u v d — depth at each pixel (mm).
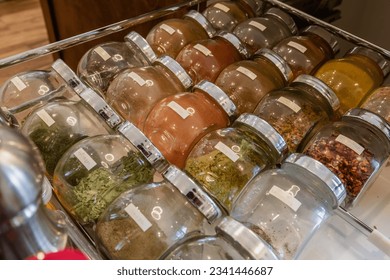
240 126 537
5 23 2301
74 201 495
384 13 715
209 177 488
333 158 523
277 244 438
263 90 623
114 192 492
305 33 761
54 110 568
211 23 811
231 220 400
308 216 456
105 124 559
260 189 479
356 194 522
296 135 562
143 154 489
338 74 632
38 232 288
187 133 537
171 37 733
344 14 784
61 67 579
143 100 597
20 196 250
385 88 624
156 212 446
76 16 1249
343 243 525
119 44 714
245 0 849
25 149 265
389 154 550
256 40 750
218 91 572
